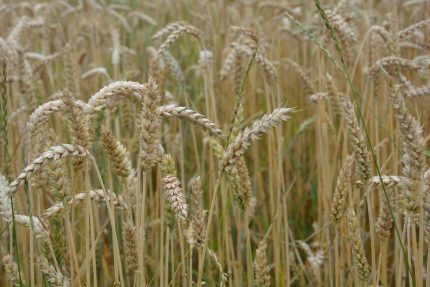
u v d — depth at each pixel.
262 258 1.12
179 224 1.16
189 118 1.05
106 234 1.46
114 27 2.52
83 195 1.14
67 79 1.59
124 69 1.88
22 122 1.51
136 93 1.09
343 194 1.18
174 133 1.62
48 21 2.46
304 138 1.93
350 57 1.58
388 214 1.14
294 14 2.22
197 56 2.37
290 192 1.82
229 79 1.81
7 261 1.11
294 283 1.51
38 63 1.79
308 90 1.75
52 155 1.00
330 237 1.43
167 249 1.12
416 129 1.05
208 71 1.52
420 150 1.05
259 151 1.89
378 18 2.18
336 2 2.49
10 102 1.62
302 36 2.09
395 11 1.67
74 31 2.28
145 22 2.71
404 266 1.26
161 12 3.04
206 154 1.67
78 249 1.46
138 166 1.05
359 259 1.14
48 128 1.14
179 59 2.37
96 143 1.38
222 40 2.34
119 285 1.14
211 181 1.48
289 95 2.13
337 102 1.42
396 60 1.42
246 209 1.21
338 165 1.55
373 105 1.57
